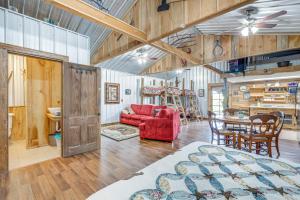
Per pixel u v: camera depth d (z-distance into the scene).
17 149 4.14
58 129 4.67
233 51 4.88
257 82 7.73
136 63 8.02
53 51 3.58
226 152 3.62
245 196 2.04
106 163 3.23
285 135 5.56
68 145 3.60
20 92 5.04
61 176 2.70
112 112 7.82
